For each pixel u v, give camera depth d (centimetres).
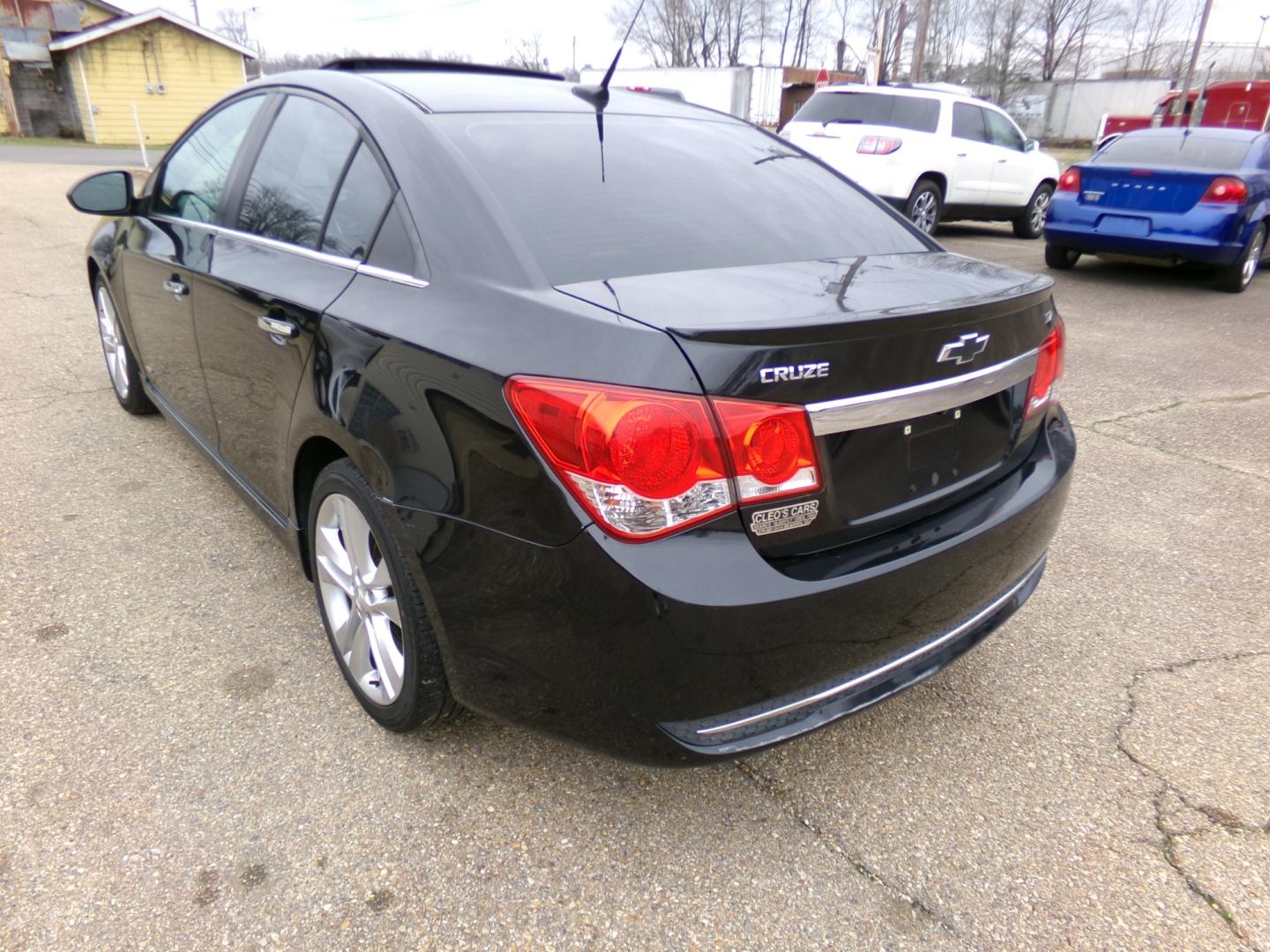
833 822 213
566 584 169
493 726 238
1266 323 739
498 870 195
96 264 410
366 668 231
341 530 231
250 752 225
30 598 285
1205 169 818
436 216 208
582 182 224
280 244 259
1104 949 183
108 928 176
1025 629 296
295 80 282
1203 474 425
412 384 191
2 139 2850
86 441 408
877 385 179
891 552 188
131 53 2981
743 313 173
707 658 167
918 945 182
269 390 251
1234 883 200
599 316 171
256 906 183
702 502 165
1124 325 722
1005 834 212
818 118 1110
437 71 280
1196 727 250
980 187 1120
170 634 270
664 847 204
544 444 166
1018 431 227
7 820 200
